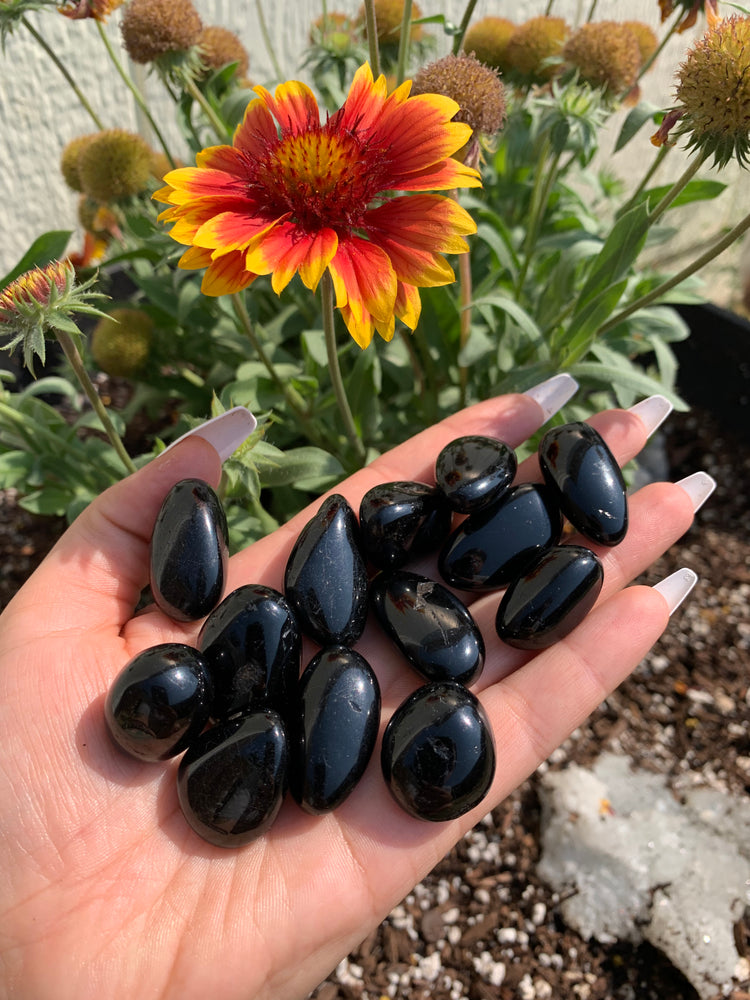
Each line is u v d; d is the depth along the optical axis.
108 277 0.25
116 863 0.11
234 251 0.12
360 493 0.16
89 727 0.12
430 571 0.15
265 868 0.11
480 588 0.14
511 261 0.19
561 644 0.14
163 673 0.11
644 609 0.14
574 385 0.16
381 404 0.22
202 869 0.11
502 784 0.13
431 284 0.12
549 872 0.18
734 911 0.17
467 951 0.17
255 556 0.15
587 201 0.34
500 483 0.14
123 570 0.13
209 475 0.14
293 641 0.12
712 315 0.29
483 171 0.21
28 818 0.11
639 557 0.15
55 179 0.28
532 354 0.20
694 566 0.24
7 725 0.11
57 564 0.13
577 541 0.15
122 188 0.19
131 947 0.10
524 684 0.13
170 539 0.13
